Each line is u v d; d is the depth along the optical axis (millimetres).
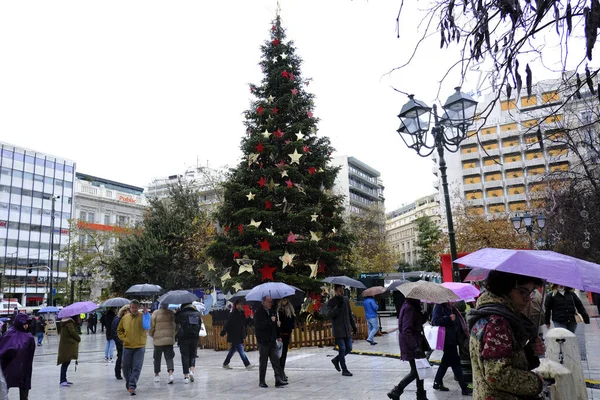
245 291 12539
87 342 24969
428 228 70062
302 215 17438
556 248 17391
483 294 3154
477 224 39188
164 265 34688
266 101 19344
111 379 11203
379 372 10219
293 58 20109
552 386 4555
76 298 45312
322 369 11094
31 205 71000
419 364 6504
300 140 18234
